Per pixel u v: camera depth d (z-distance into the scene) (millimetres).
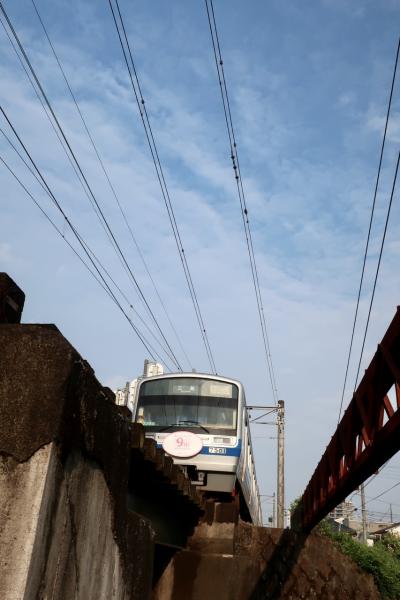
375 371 8008
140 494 10367
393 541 36938
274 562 16375
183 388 15852
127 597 6527
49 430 4312
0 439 4289
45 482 4168
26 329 4625
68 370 4504
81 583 4984
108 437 5629
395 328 6906
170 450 14508
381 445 7863
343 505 52469
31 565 3959
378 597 17328
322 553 17016
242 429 15391
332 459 12016
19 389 4441
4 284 5117
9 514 4074
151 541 7738
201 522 14680
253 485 21812
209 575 14156
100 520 5488
